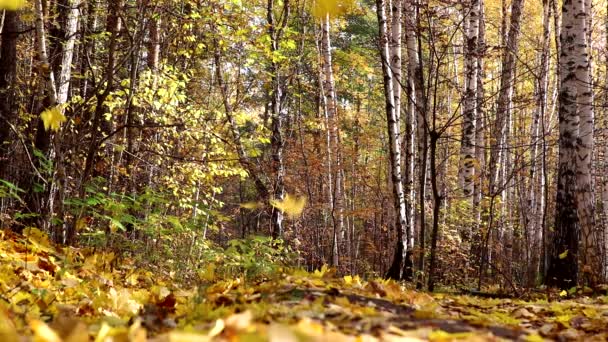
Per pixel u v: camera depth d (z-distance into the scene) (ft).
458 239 42.39
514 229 69.26
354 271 61.98
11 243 15.70
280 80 48.01
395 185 33.63
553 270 28.73
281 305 9.82
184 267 21.53
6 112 22.88
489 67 77.71
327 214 69.21
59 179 19.49
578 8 30.71
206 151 34.86
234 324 6.78
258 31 37.93
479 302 16.53
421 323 8.89
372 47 85.71
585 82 30.76
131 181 32.22
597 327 11.69
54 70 27.61
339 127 72.69
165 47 35.70
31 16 23.77
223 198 72.49
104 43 42.04
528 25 86.89
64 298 12.41
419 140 50.06
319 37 71.05
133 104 31.09
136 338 6.11
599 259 27.55
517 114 82.84
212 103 44.86
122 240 21.39
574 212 28.84
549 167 74.08
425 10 27.43
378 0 36.99
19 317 9.22
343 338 5.87
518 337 8.81
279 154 43.45
